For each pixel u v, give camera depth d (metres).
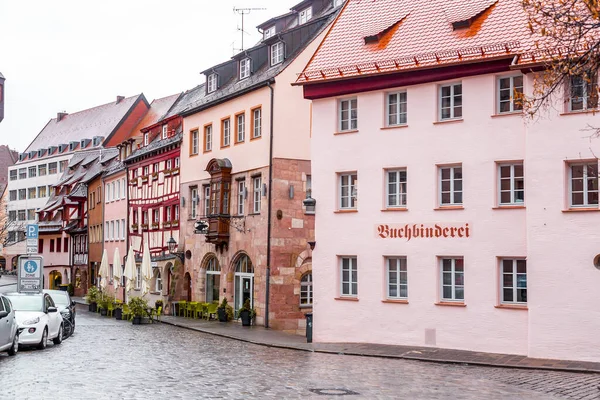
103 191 65.25
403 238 25.92
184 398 13.85
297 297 35.62
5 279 90.25
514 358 21.97
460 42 25.17
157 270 48.41
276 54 37.75
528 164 22.23
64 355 21.72
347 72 27.19
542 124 22.09
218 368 18.83
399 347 25.11
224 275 39.59
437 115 25.50
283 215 35.47
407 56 26.09
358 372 18.34
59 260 84.00
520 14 24.73
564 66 13.93
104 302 46.75
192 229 43.75
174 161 47.50
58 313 25.88
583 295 21.36
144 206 52.75
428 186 25.45
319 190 28.16
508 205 23.86
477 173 24.36
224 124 40.62
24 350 23.28
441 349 24.44
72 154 99.62
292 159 35.84
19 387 14.88
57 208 84.00
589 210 21.41
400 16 28.17
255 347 26.12
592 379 17.61
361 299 26.89
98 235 67.75
